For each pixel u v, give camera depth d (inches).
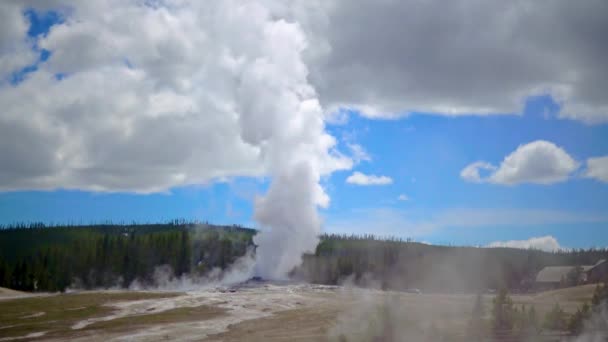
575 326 1957.4
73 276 5452.8
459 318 2292.1
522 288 5073.8
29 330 2277.3
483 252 6269.7
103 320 2479.1
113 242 6013.8
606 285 2105.1
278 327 2273.6
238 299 3117.6
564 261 6028.5
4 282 5103.3
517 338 1892.2
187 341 2053.4
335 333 2065.7
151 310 2746.1
